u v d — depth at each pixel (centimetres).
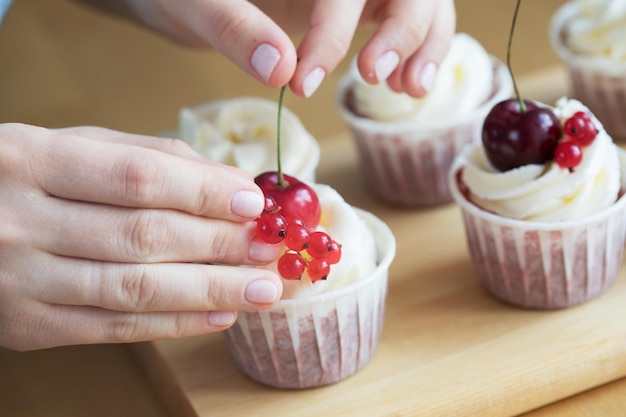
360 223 63
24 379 66
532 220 64
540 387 61
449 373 62
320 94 89
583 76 78
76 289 57
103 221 57
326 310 61
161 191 56
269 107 75
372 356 64
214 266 58
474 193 66
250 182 58
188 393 63
